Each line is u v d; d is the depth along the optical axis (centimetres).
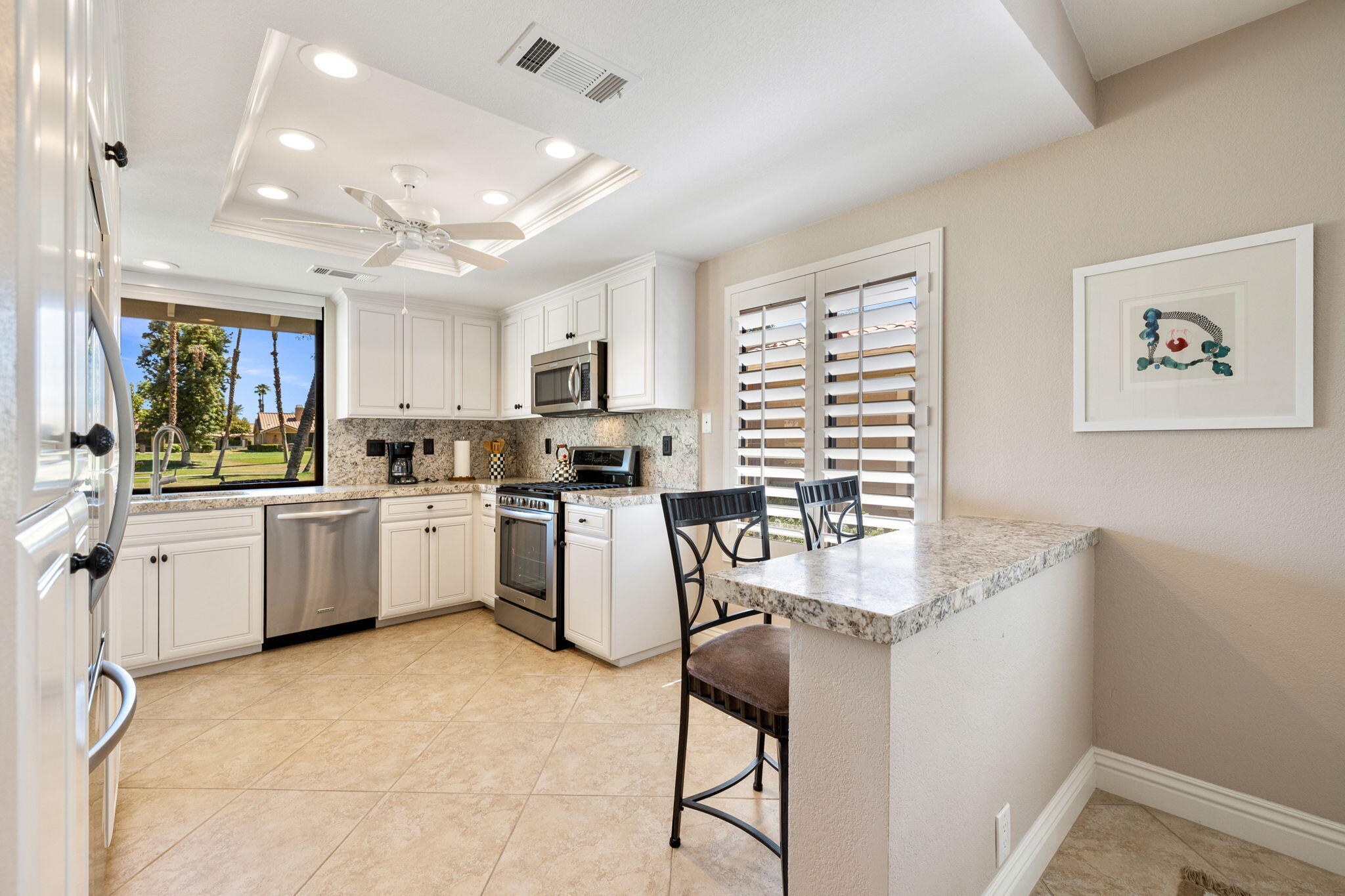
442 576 397
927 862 112
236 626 318
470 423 489
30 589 45
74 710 63
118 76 134
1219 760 177
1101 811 187
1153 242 187
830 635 109
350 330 393
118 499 82
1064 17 175
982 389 227
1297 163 163
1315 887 153
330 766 213
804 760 113
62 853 56
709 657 160
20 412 42
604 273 360
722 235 300
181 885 155
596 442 422
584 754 221
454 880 158
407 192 264
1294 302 162
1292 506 164
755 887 156
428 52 157
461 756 220
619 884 157
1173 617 185
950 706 119
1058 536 180
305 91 196
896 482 248
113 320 141
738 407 322
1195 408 178
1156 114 187
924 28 150
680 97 179
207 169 223
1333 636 159
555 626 330
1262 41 169
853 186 243
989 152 215
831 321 270
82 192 68
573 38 153
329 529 350
